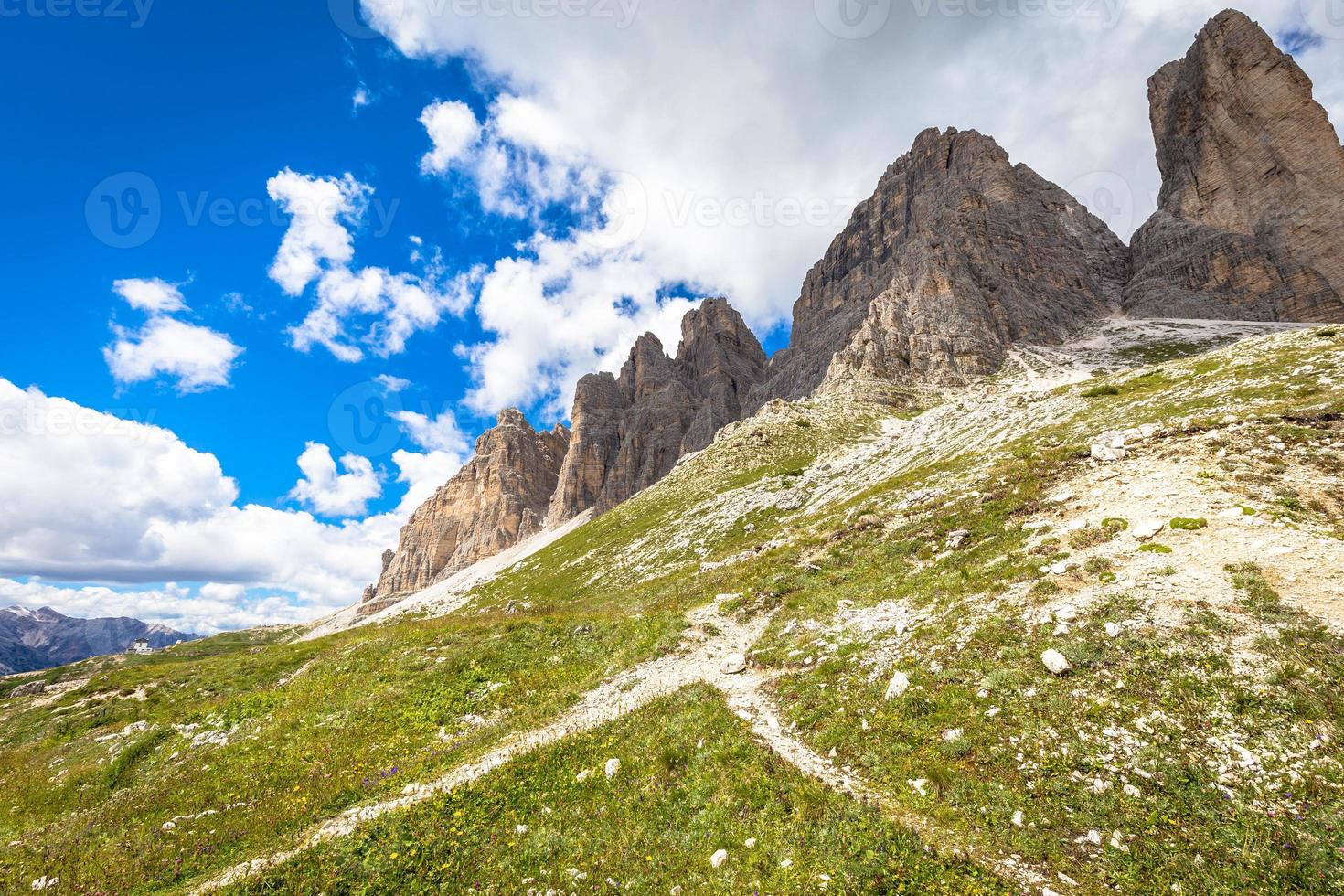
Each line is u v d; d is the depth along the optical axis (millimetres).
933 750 12523
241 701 26438
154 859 13516
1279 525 15422
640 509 134500
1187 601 13758
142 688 42531
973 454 53219
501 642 29109
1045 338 188375
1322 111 196875
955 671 14906
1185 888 8250
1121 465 24000
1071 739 11430
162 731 24375
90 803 19547
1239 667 11445
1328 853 7934
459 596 145875
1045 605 16109
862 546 30109
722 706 17234
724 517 90438
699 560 76188
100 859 13805
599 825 12852
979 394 147125
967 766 11703
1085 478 24422
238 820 15164
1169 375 59875
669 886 10539
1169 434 25625
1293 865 8000
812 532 41062
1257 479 18703
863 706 14992
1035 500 24703
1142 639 13148
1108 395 60312
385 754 18875
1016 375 160750
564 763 15898
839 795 11680
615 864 11422
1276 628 11984
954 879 9148
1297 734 9750
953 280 197375
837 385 176250
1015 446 49406
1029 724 12172
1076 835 9570
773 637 22750
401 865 12164
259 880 12000
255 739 21688
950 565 22516
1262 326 161875
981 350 175250
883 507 38594
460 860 12250
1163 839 9000
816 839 10586
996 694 13484
